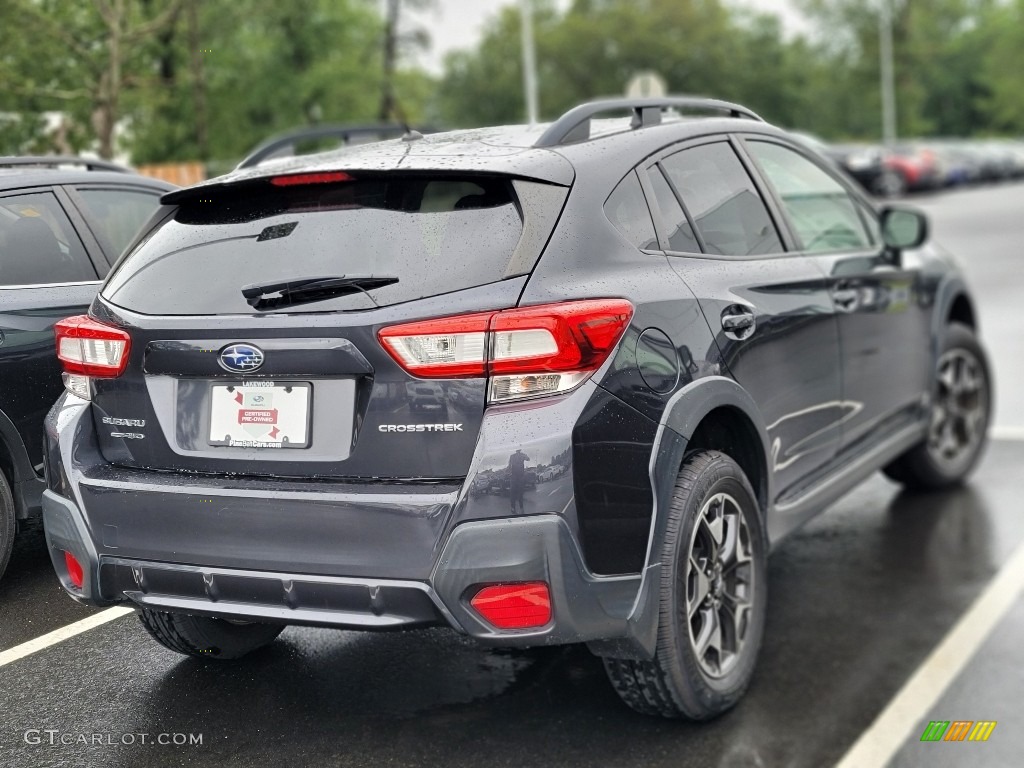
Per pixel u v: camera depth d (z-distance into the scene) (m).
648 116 3.54
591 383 2.76
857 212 4.70
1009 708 3.39
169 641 3.46
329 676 3.52
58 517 3.03
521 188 2.89
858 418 4.33
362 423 2.75
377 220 2.88
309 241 2.90
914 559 4.66
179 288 2.97
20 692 3.32
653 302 3.02
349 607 2.74
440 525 2.66
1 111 12.14
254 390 2.85
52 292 4.20
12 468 4.04
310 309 2.77
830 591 4.33
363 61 34.84
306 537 2.74
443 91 67.94
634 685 3.10
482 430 2.68
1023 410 7.22
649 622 2.92
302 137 4.80
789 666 3.67
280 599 2.79
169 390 2.95
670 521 2.99
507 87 66.25
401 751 3.07
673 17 66.12
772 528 3.65
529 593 2.69
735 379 3.34
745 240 3.71
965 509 5.30
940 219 25.19
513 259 2.77
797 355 3.75
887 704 3.40
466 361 2.68
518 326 2.68
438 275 2.75
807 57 74.25
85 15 13.26
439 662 3.64
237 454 2.86
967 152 43.38
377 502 2.68
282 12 23.78
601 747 3.11
